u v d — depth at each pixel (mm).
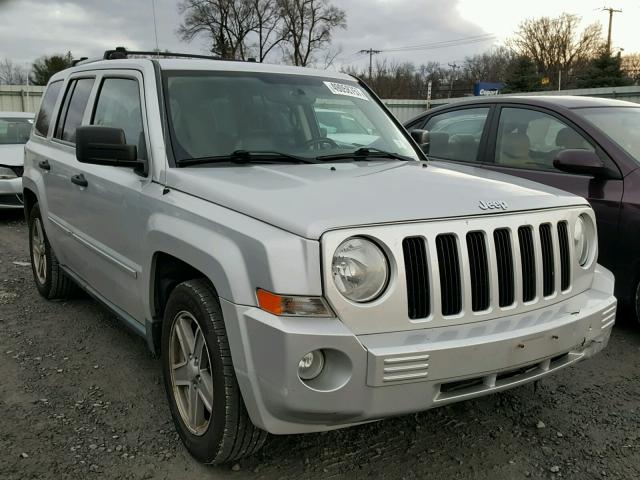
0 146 9945
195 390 2830
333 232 2266
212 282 2512
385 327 2334
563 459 2922
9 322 4703
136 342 4316
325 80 4133
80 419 3238
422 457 2922
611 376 3832
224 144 3338
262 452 2936
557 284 2838
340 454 2938
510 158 5242
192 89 3496
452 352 2334
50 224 4723
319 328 2223
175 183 2994
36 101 25875
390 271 2348
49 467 2795
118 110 3791
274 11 46969
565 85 63594
